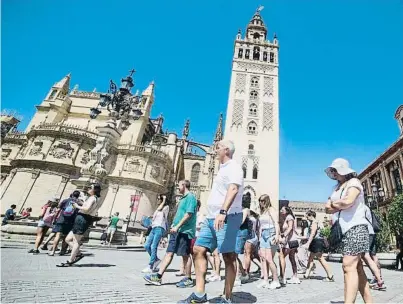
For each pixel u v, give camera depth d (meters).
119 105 17.47
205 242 4.20
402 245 14.27
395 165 34.16
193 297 4.03
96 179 14.59
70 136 40.28
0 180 41.56
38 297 3.79
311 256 9.20
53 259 7.92
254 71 49.34
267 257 6.73
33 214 36.00
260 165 41.16
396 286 7.54
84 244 13.62
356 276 3.33
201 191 46.59
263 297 5.28
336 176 4.03
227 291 4.14
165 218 7.77
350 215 3.58
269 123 44.38
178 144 52.91
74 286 4.69
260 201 7.34
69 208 9.11
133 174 40.75
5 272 5.31
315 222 8.87
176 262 11.68
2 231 12.73
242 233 7.43
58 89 51.34
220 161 4.64
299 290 6.38
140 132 47.44
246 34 57.84
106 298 4.11
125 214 38.06
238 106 45.56
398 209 18.50
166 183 45.06
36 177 37.75
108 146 15.81
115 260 9.51
